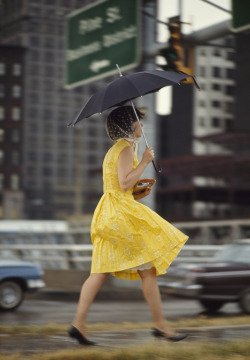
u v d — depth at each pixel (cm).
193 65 1435
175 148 13975
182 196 9775
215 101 13938
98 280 543
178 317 1334
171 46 1416
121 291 1852
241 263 1491
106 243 536
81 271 2034
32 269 1471
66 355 477
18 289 1457
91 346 545
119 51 1527
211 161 7606
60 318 1266
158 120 14388
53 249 2161
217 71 13975
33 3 14962
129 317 1284
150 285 539
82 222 3881
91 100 562
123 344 569
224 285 1442
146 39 1555
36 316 1314
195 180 11756
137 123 558
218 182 10256
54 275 2138
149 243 530
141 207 539
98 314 1353
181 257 1995
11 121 12862
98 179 15388
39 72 15100
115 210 535
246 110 12081
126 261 530
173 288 1468
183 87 13925
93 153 15412
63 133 15200
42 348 545
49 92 15150
